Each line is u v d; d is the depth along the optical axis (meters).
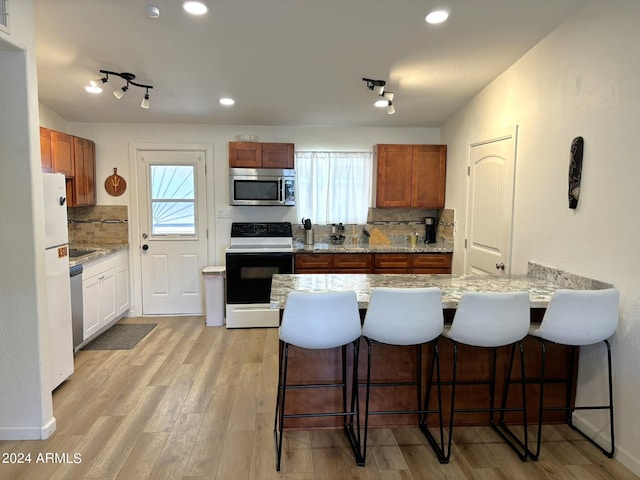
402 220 5.09
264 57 3.03
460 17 2.53
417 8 2.42
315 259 4.54
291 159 4.62
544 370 2.53
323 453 2.27
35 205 2.29
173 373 3.26
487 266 3.63
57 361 2.91
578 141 2.48
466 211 4.10
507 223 3.29
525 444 2.26
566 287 2.60
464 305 2.15
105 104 4.05
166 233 4.82
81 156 4.32
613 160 2.24
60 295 2.94
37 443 2.32
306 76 3.40
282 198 4.61
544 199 2.84
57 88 3.61
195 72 3.29
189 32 2.66
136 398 2.85
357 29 2.65
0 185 2.24
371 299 2.13
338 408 2.53
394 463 2.20
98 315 3.96
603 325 2.16
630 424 2.16
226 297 4.44
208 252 4.89
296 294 2.04
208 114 4.38
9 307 2.30
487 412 2.59
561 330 2.19
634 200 2.12
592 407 2.29
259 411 2.70
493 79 3.49
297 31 2.66
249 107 4.16
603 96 2.30
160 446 2.30
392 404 2.55
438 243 4.94
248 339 4.07
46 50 2.89
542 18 2.57
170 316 4.86
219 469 2.12
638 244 2.10
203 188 4.82
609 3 2.24
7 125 2.21
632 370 2.15
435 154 4.70
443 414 2.57
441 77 3.45
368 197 5.04
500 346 2.41
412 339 2.16
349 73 3.34
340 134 4.93
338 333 2.09
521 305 2.17
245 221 4.91
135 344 3.90
